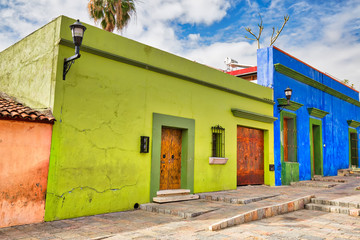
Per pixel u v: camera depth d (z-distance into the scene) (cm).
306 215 742
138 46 821
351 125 2072
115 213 716
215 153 1057
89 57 711
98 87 722
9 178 578
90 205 689
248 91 1189
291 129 1444
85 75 700
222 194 940
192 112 958
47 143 629
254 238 513
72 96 673
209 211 718
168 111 883
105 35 750
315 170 1661
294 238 517
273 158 1287
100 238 502
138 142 798
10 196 578
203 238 506
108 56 742
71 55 682
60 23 670
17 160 589
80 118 683
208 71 1026
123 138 764
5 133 580
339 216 732
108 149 730
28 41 787
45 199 619
